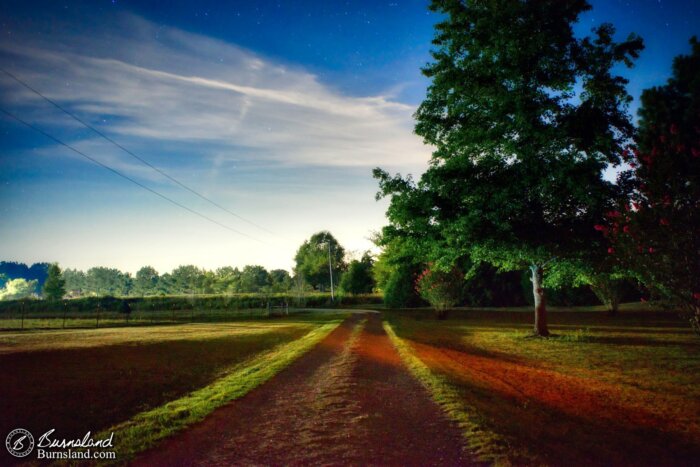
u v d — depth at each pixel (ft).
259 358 46.93
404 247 70.79
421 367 37.06
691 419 25.04
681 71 59.26
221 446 18.83
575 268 61.31
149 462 17.15
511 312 131.54
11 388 31.45
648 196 30.55
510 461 16.56
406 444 18.65
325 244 383.04
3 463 17.61
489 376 36.19
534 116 55.88
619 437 21.65
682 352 48.75
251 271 327.26
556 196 56.90
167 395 29.43
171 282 384.47
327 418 22.84
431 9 61.82
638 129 57.36
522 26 55.21
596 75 56.18
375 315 133.49
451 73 58.95
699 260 28.32
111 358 46.65
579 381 35.01
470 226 56.70
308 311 178.50
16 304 197.88
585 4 55.83
